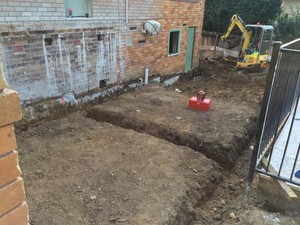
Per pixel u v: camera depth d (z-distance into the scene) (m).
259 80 10.84
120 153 4.45
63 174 3.82
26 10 5.21
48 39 5.77
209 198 4.09
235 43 14.45
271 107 3.04
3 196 1.05
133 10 7.62
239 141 5.32
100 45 7.00
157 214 3.17
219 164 4.92
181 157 4.50
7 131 1.02
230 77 11.08
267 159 3.33
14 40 5.14
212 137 5.18
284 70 3.01
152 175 3.90
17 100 1.02
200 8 10.75
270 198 3.10
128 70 8.14
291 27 15.66
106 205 3.27
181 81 10.74
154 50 8.92
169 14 9.05
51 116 6.20
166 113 6.26
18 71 5.36
